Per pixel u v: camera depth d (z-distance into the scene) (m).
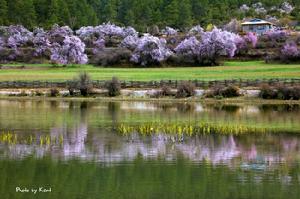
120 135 59.69
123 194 36.72
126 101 102.69
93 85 112.00
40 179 40.38
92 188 38.34
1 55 178.50
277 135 60.31
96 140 56.25
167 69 145.12
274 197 36.53
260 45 175.00
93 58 169.25
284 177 41.44
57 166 44.25
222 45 153.88
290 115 79.25
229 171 43.12
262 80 111.19
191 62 155.62
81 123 69.38
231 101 100.75
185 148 52.22
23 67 157.50
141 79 121.56
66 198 36.00
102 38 196.62
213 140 56.88
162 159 47.22
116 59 158.88
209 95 103.94
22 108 88.25
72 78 124.88
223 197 36.47
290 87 101.62
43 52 182.25
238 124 69.00
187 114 80.38
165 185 39.03
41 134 59.97
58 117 75.56
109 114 80.00
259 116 77.81
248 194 36.94
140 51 156.25
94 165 44.72
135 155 48.75
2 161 45.94
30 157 47.41
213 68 144.62
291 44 161.88
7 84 116.88
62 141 55.03
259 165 45.16
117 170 43.09
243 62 161.00
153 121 71.81
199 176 41.53
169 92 107.12
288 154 49.69
